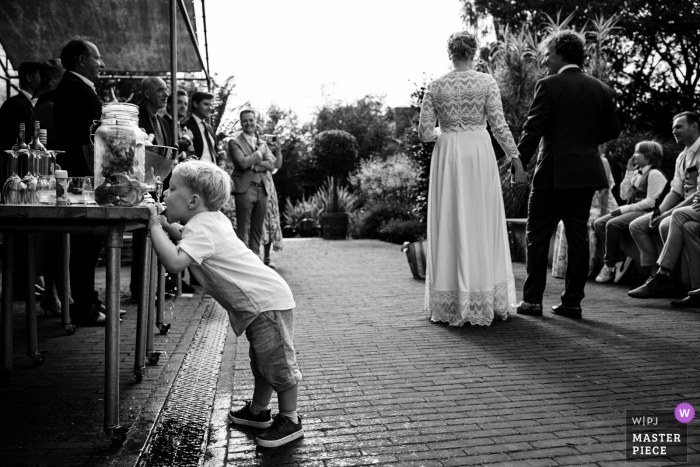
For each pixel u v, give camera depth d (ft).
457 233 15.52
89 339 13.78
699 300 17.90
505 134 15.85
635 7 49.62
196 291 21.04
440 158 15.92
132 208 7.78
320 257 32.83
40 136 10.39
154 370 11.43
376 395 10.23
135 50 25.21
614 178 30.66
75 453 7.73
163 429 8.57
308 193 73.87
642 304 18.47
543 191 16.57
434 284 15.84
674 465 7.53
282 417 8.45
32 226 7.89
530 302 16.99
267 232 27.99
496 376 11.27
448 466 7.55
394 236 43.96
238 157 25.25
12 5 22.39
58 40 24.17
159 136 18.74
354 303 18.86
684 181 20.38
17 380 10.78
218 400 9.97
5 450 7.81
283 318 8.43
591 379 11.07
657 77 50.08
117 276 7.97
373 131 80.79
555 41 16.80
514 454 7.88
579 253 16.38
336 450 8.05
